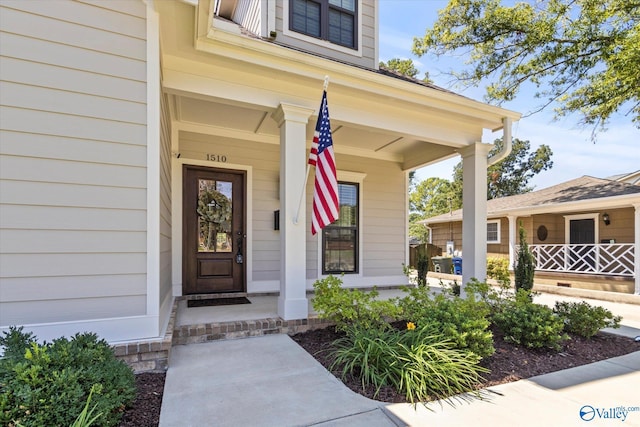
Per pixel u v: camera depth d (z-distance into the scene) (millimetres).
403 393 2371
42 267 2455
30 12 2455
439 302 3725
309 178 6172
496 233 11875
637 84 6754
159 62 2883
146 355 2680
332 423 1970
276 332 3697
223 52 3371
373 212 6965
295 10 5410
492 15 7766
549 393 2467
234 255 5500
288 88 3979
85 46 2600
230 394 2311
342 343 3316
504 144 5180
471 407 2221
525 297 4090
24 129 2428
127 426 1877
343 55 5699
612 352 3471
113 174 2666
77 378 1684
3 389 1519
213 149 5383
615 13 6852
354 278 6637
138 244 2727
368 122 4508
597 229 9430
